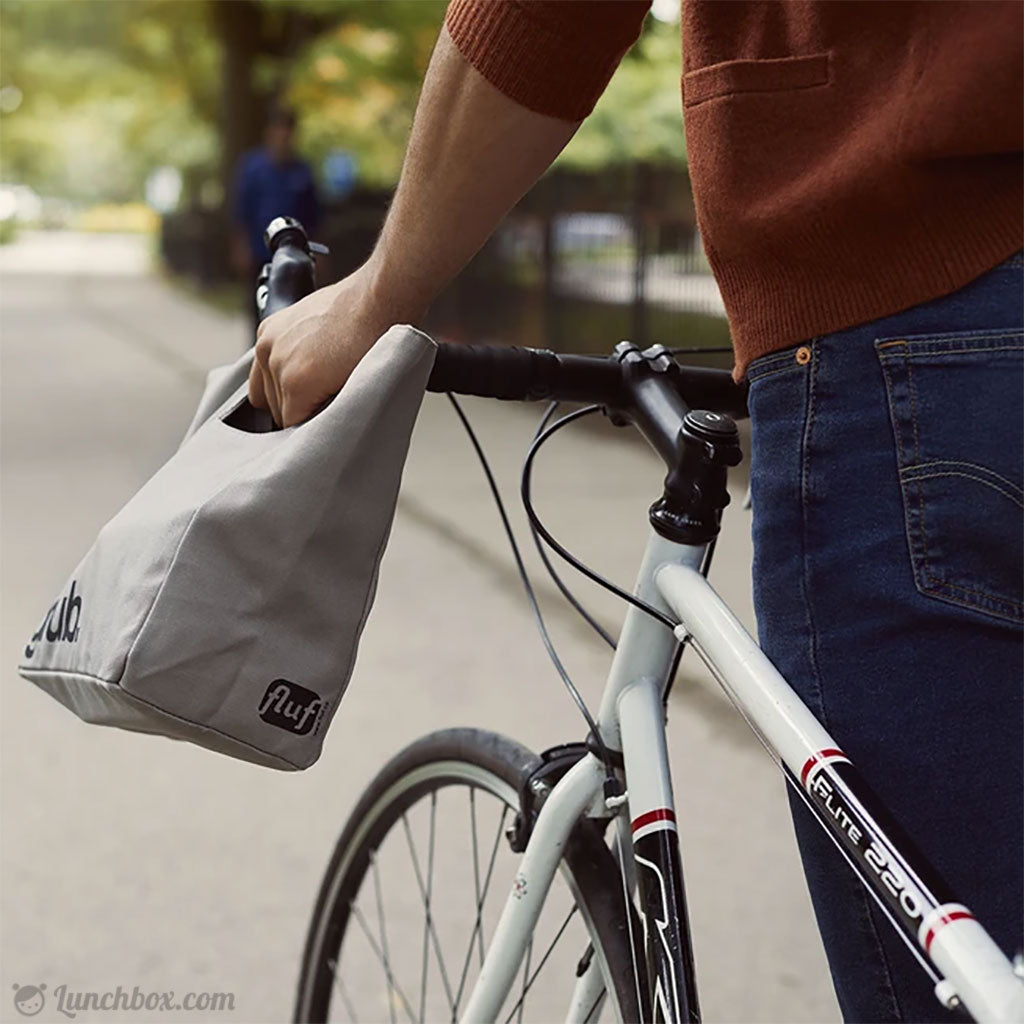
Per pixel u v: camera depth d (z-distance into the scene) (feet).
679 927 5.55
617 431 39.14
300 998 9.12
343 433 5.36
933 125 4.78
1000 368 4.85
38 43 142.20
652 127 54.65
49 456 39.04
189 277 148.25
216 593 5.41
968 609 4.91
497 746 7.22
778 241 5.12
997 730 4.94
